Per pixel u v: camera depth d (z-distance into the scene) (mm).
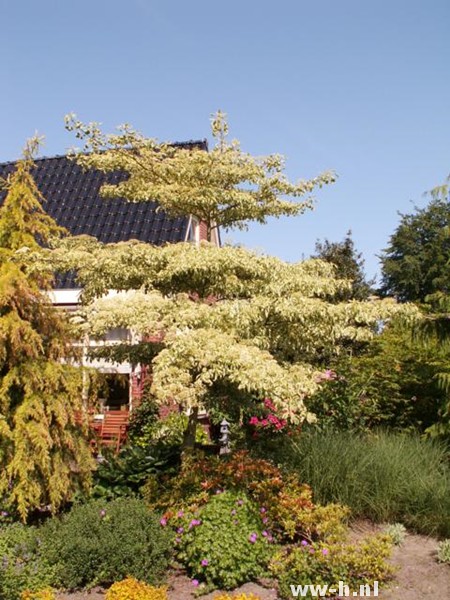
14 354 6723
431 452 8664
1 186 7793
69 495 7117
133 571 5859
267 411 9227
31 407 6652
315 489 7535
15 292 6703
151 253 7547
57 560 5922
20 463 6422
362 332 7805
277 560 6105
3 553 5727
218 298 8719
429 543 7082
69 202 17172
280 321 7816
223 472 7035
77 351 7625
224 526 6078
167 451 8875
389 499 7523
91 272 7582
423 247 33219
